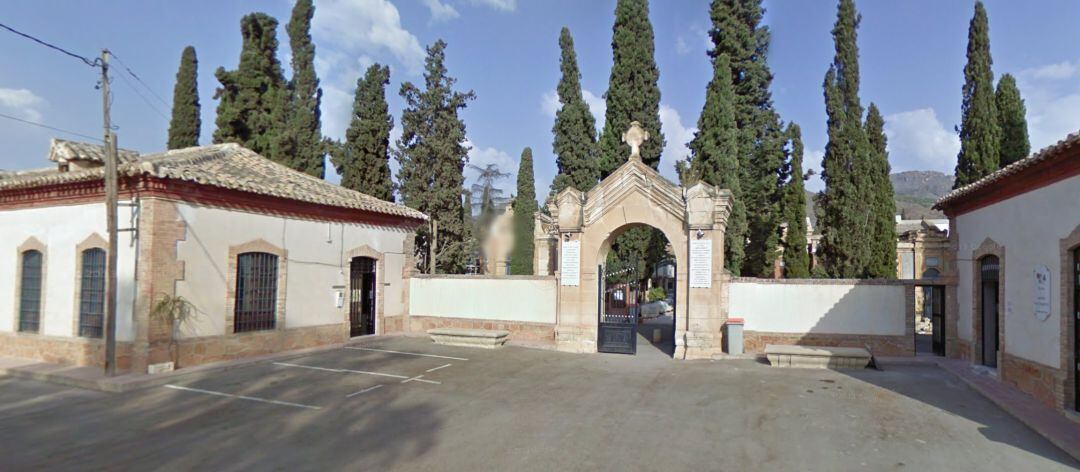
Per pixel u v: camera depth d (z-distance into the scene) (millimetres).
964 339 14773
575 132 25234
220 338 14258
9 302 15227
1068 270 9750
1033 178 10852
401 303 20750
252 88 27656
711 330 16078
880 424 9148
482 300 19844
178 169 13211
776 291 16594
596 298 17312
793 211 24828
